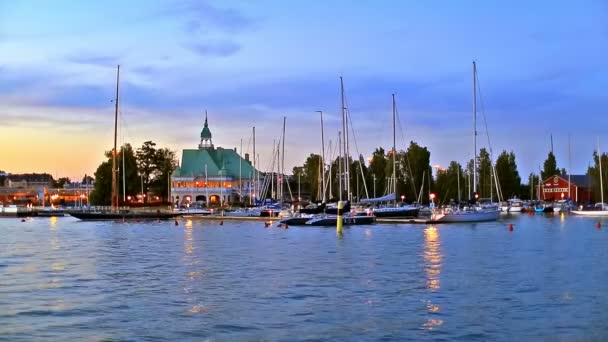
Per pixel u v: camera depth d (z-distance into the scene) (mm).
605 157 170125
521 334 23719
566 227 91750
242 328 24672
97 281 36156
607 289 32719
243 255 50562
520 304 28875
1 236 77562
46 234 81750
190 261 46281
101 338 23266
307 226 93688
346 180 107250
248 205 150750
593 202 183125
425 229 85250
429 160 175250
